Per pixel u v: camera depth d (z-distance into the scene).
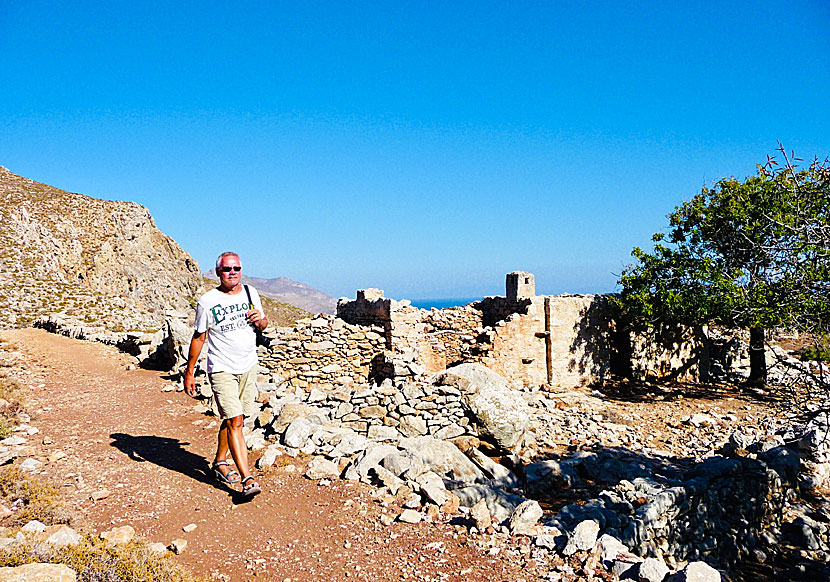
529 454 11.56
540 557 5.88
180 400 12.09
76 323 28.89
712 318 19.52
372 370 15.90
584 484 10.21
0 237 55.69
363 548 5.97
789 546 9.49
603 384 20.73
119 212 76.69
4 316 39.75
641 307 19.67
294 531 6.26
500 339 19.06
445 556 5.87
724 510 9.09
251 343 7.29
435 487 7.43
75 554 4.69
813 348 14.36
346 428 9.70
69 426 9.63
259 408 10.60
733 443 12.34
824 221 9.16
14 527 5.41
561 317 20.19
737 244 17.45
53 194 74.88
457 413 10.96
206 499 6.88
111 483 7.12
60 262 60.59
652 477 10.52
